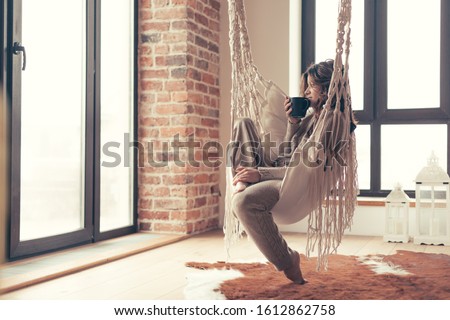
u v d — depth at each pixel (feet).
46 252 10.61
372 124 14.67
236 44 9.02
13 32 9.70
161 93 13.53
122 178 13.24
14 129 9.73
